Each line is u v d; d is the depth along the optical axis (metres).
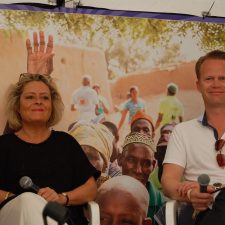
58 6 2.96
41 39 2.94
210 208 2.40
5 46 2.88
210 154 2.74
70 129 2.99
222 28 3.23
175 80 3.16
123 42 3.07
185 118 3.18
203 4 3.19
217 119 2.78
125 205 3.08
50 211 1.42
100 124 3.04
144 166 3.11
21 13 2.91
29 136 2.75
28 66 2.92
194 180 2.76
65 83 2.98
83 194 2.65
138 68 3.10
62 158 2.72
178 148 2.78
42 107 2.73
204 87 2.77
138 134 3.10
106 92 3.04
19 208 2.21
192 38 3.19
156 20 3.12
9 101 2.80
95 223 2.46
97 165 3.04
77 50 3.00
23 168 2.64
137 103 3.10
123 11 3.06
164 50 3.14
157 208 3.12
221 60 2.78
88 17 3.01
